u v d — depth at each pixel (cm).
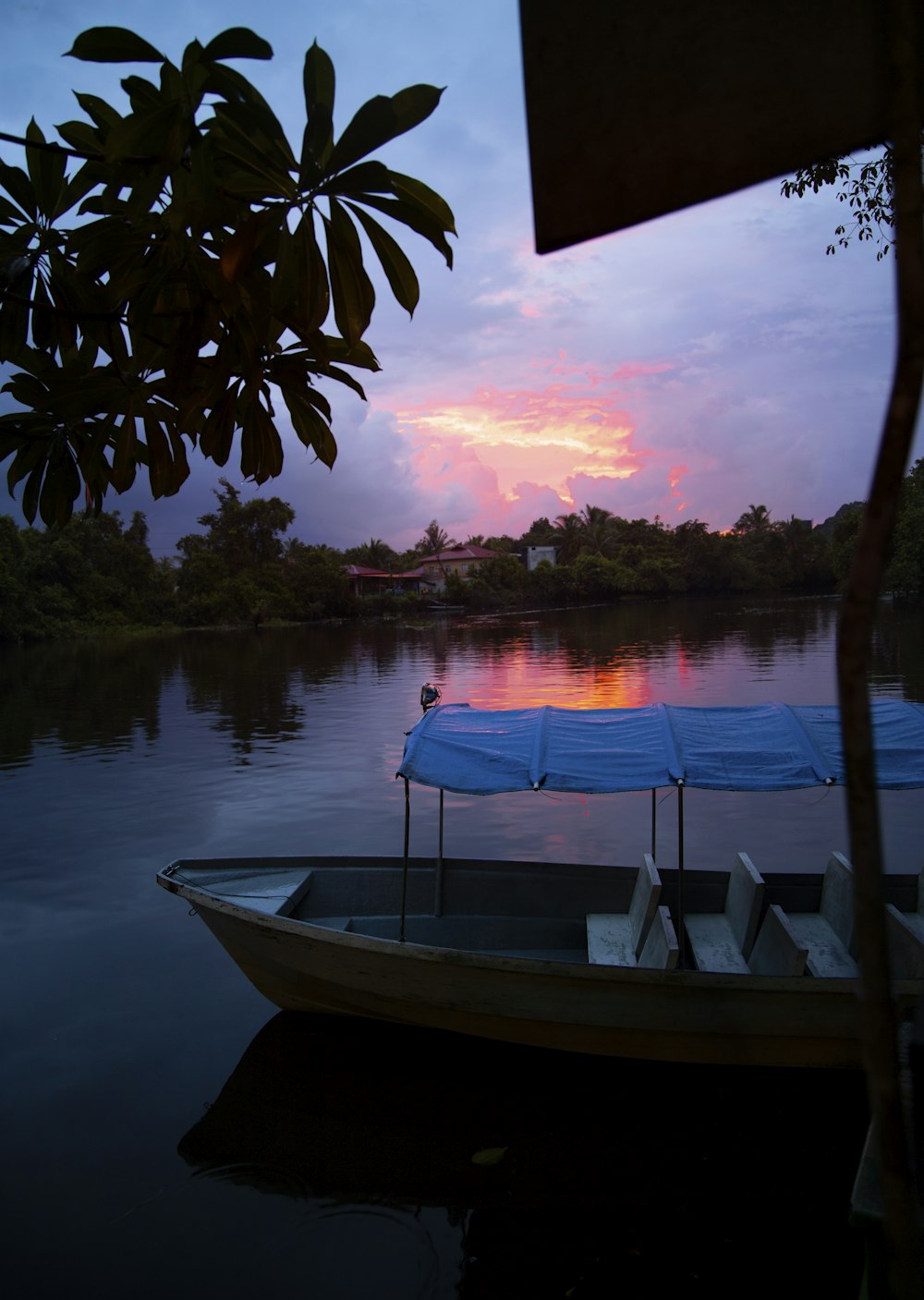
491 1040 550
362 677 2666
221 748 1586
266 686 2525
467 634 4459
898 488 67
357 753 1516
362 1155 462
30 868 940
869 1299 174
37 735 1767
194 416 226
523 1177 445
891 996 72
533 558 8656
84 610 5353
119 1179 446
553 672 2570
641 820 1098
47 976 678
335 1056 557
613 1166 452
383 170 168
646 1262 390
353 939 527
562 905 636
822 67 85
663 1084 516
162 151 170
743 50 87
